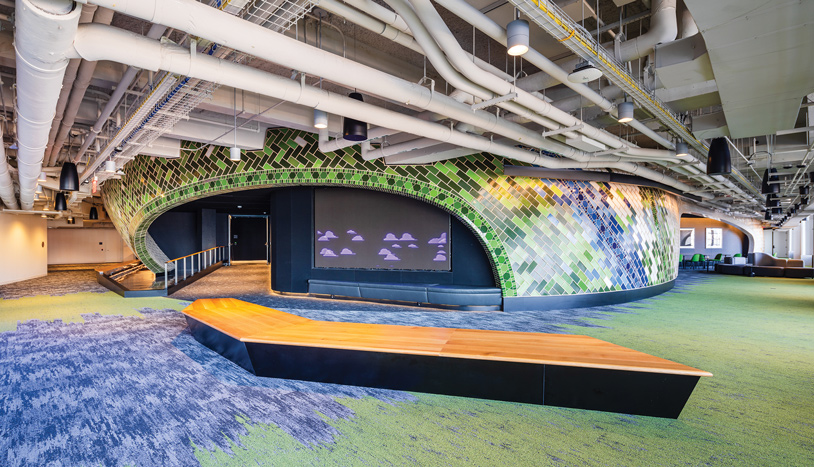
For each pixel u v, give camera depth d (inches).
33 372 172.4
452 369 144.0
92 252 917.8
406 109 265.1
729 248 903.7
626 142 239.0
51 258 866.8
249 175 342.0
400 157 296.7
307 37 173.0
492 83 141.0
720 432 117.6
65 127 227.5
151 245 550.3
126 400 142.3
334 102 162.4
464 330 169.8
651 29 140.8
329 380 157.9
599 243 340.8
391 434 117.0
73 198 466.3
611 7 161.9
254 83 138.0
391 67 210.5
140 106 171.9
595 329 250.8
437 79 232.8
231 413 131.5
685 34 146.9
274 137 333.7
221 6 105.2
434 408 134.3
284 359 161.9
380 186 322.0
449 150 264.2
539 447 109.3
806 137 255.4
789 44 114.0
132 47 109.0
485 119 187.3
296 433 118.0
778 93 151.3
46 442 113.6
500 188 311.7
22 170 238.8
